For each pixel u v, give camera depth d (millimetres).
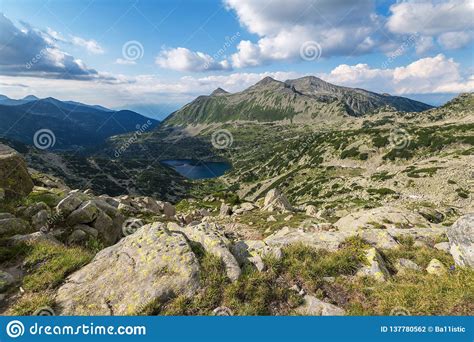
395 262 12477
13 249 13016
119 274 10898
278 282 10781
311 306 9766
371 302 9930
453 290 9898
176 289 10062
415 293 9961
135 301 9711
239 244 12914
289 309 9750
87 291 10336
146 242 12391
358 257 12117
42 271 11695
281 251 12180
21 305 9773
